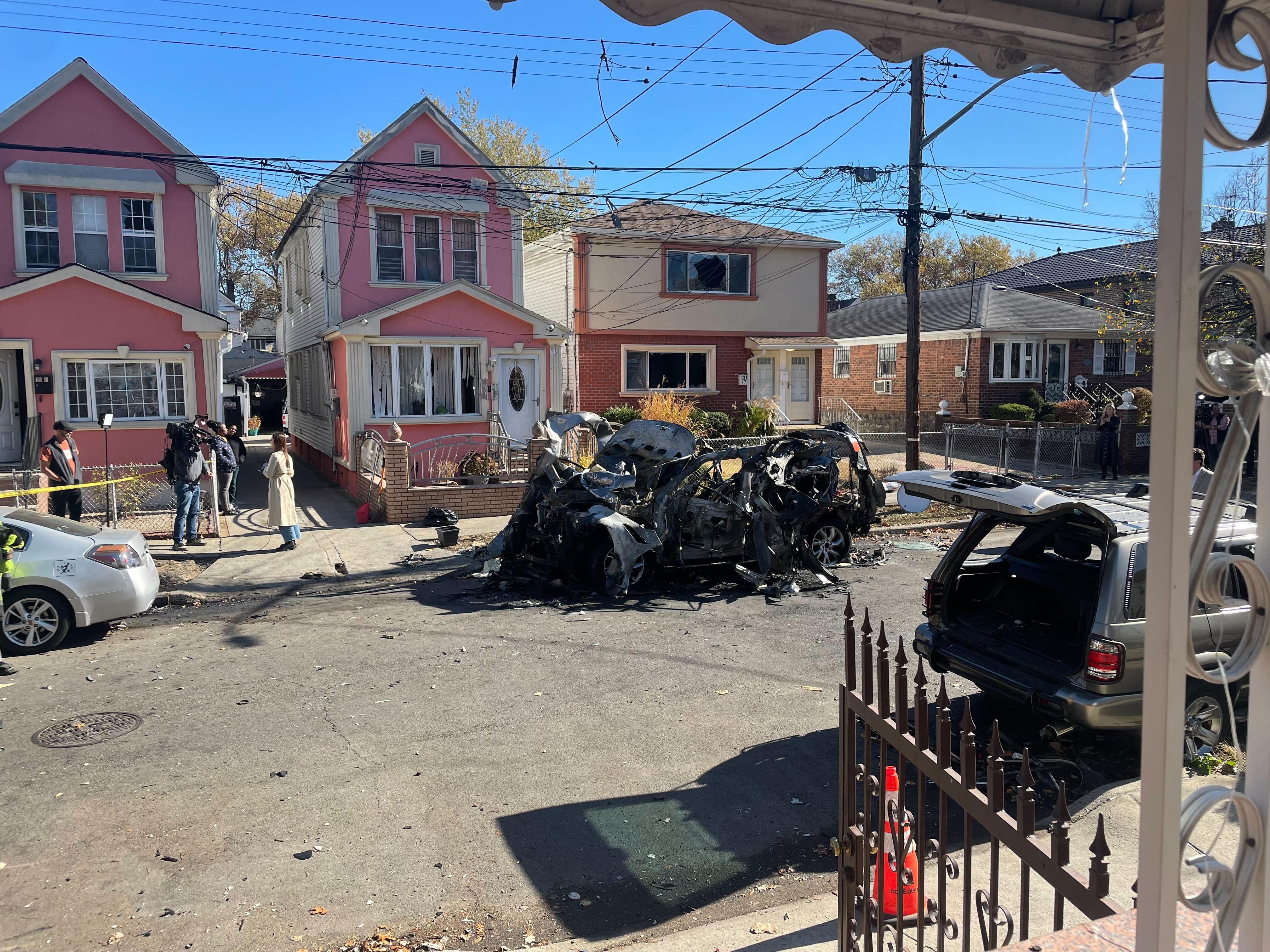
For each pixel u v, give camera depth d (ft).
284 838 16.56
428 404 64.08
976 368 87.10
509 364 66.59
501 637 30.01
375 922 13.97
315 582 39.14
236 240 145.69
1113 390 92.73
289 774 19.31
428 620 32.45
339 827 16.94
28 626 28.45
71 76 54.08
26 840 16.47
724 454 37.29
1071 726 19.07
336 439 67.67
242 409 123.85
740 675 25.75
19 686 25.18
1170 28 4.10
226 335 61.46
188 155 57.06
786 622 31.63
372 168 63.67
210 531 49.34
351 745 20.88
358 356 61.52
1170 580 4.19
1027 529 22.25
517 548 38.86
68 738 21.31
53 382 53.72
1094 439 71.77
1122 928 5.90
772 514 36.91
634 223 80.94
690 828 16.96
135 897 14.62
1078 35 7.48
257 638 30.32
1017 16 7.25
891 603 34.32
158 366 56.59
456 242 67.67
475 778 19.10
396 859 15.80
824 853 16.07
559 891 14.85
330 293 64.49
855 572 40.06
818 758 20.10
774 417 80.89
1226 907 4.50
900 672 8.54
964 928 7.59
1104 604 17.65
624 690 24.54
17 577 28.14
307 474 76.48
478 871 15.44
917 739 8.31
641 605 34.30
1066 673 18.29
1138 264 74.54
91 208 55.57
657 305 80.48
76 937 13.56
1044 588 21.40
